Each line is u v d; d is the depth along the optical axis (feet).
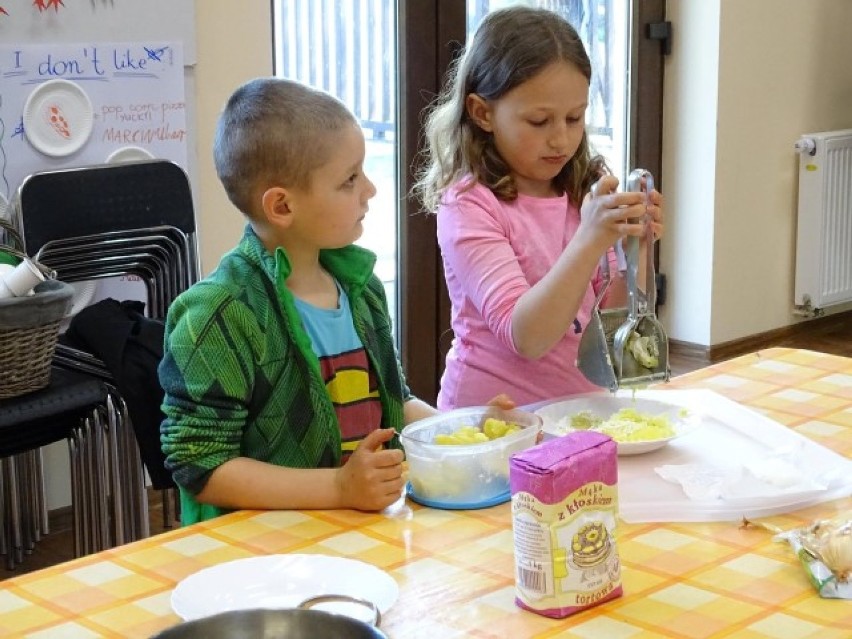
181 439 4.39
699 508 4.05
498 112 5.63
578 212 6.12
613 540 3.40
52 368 7.55
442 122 6.06
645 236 4.69
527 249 5.87
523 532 3.32
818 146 14.55
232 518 4.15
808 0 14.60
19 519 8.73
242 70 9.79
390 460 4.21
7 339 6.75
